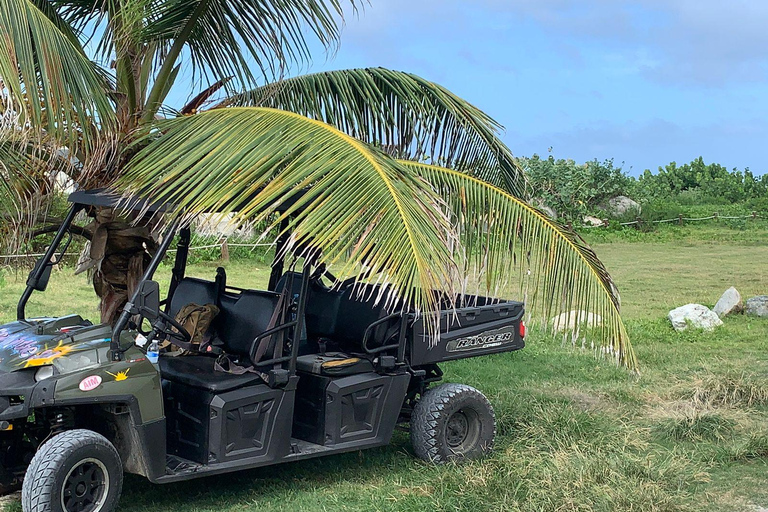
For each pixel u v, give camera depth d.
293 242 4.36
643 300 14.11
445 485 5.30
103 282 6.15
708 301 13.90
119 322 4.59
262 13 6.34
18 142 5.64
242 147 5.00
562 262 5.68
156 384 4.60
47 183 5.95
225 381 4.88
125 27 5.94
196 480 5.53
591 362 9.15
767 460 6.00
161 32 6.21
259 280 14.53
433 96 7.08
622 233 26.55
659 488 5.20
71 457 4.22
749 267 18.94
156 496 5.20
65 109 5.15
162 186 5.00
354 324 5.87
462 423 6.06
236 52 6.53
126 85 6.09
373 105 6.73
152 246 6.19
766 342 10.30
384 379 5.59
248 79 6.57
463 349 6.04
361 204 4.45
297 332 5.10
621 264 19.44
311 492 5.34
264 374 5.03
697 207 34.31
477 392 6.03
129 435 4.68
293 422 5.61
